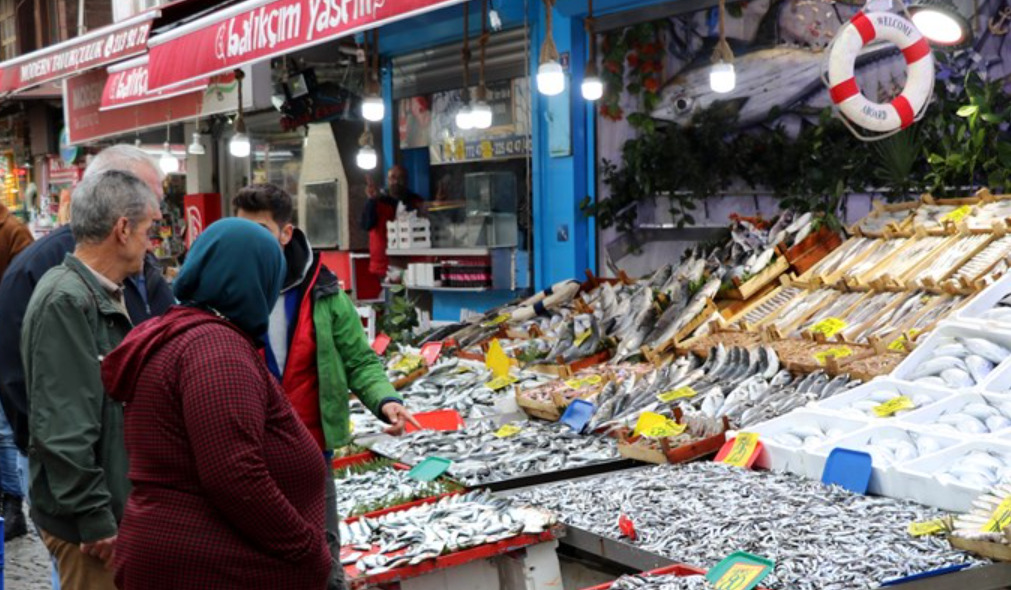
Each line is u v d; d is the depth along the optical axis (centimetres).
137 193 389
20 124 2138
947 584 392
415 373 818
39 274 414
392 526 490
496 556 473
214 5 1056
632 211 968
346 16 686
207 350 298
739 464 542
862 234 754
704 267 786
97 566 381
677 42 914
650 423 594
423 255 1174
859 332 650
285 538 300
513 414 719
